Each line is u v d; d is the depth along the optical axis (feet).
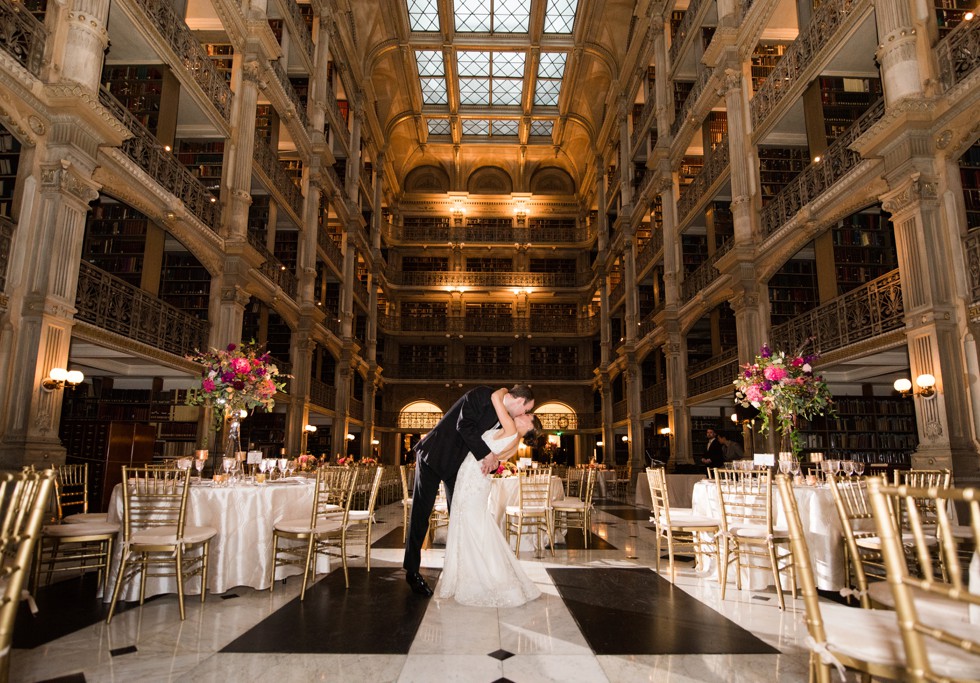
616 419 76.18
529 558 20.08
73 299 21.93
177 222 30.81
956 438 20.62
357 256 76.43
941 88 22.34
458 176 95.96
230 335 35.45
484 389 14.20
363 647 10.51
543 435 87.15
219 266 35.76
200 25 39.58
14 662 9.73
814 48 31.53
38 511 5.59
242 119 38.40
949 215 21.83
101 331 24.94
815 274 39.47
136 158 27.78
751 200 37.52
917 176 22.11
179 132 36.88
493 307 94.43
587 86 76.79
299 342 49.47
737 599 14.19
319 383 56.44
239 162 37.78
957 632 5.80
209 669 9.45
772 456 17.25
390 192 92.38
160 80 32.07
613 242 75.72
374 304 79.36
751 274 36.73
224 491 14.75
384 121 81.66
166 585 14.26
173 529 13.53
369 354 77.87
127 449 27.68
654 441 62.90
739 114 38.96
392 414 89.35
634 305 64.23
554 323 91.04
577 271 93.61
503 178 98.02
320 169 53.57
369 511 17.62
